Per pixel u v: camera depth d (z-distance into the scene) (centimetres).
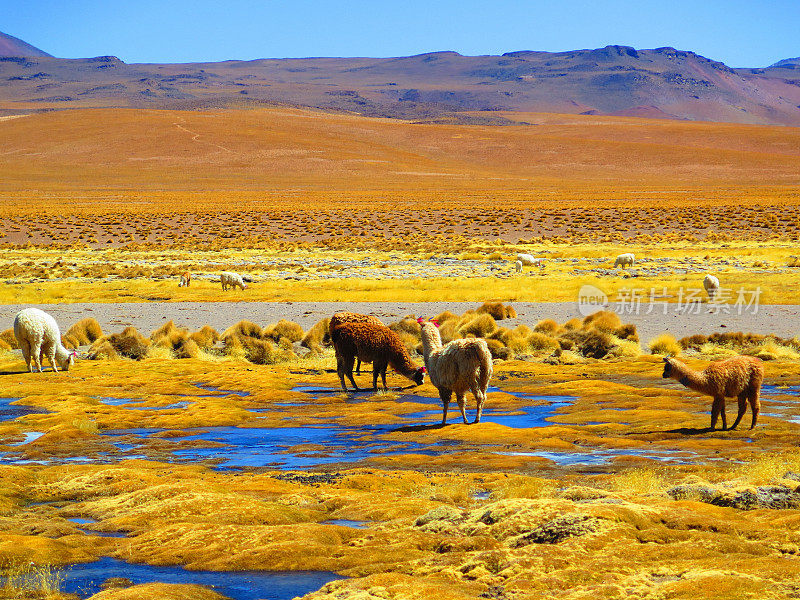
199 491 1498
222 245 11400
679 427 2223
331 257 10094
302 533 1211
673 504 1275
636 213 14962
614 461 1822
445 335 4200
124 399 2895
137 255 10388
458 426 2244
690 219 13912
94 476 1655
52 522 1348
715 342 4097
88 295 6562
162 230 13312
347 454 1991
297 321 5059
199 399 2842
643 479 1527
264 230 13350
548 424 2350
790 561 970
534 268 8562
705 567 960
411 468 1794
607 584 908
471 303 5869
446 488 1519
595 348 3975
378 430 2306
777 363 3450
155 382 3206
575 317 5106
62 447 2092
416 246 11025
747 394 2172
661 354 3906
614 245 11012
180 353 4088
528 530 1134
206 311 5572
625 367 3462
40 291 6781
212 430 2333
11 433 2281
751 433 2119
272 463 1898
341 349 3034
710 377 2133
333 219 14838
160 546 1198
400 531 1206
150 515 1356
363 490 1572
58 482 1650
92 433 2284
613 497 1284
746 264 8488
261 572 1080
